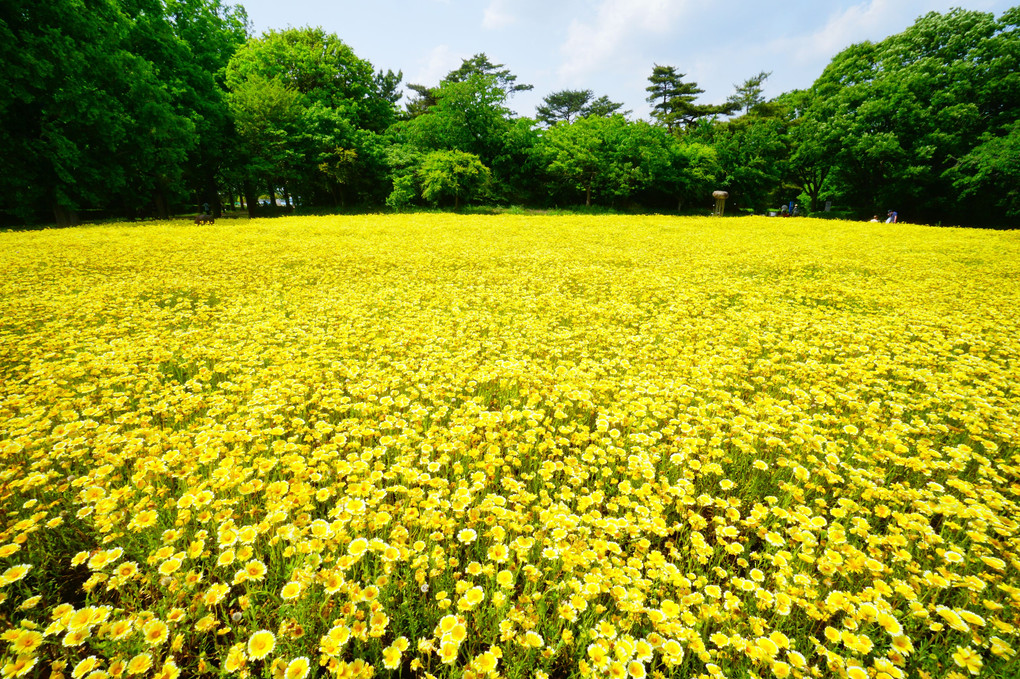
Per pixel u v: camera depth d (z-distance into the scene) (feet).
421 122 125.29
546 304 22.31
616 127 128.98
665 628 5.38
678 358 15.16
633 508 8.18
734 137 133.08
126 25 71.41
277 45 112.06
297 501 7.35
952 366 14.73
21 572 5.77
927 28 102.06
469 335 17.51
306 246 39.73
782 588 6.23
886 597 6.51
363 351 15.70
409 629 6.04
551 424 11.18
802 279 29.55
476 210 113.50
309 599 6.01
